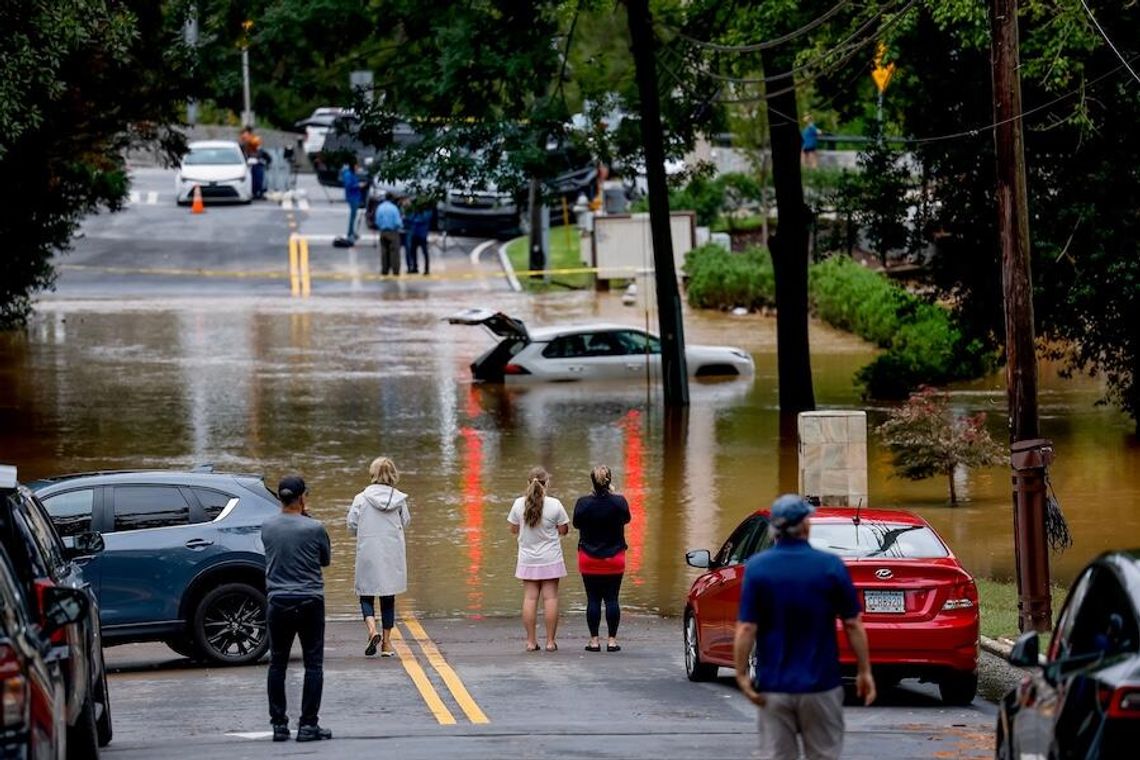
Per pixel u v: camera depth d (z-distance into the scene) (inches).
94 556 1625.2
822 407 3422.7
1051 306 2738.7
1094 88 2576.3
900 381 3540.8
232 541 1673.2
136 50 3132.4
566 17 3951.8
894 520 1470.2
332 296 4901.6
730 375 3897.6
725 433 3159.5
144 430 3122.5
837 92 3356.3
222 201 6382.9
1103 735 729.0
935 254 3248.0
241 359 3973.9
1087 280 2655.0
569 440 3090.6
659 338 3779.5
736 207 5797.2
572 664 1689.2
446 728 1304.1
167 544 1654.8
